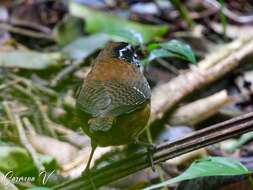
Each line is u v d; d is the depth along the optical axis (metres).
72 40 13.53
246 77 12.66
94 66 8.27
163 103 11.22
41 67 12.78
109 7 15.43
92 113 7.29
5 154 9.09
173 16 15.30
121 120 7.43
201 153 10.26
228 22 15.14
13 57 12.78
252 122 7.54
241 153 10.87
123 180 9.43
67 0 15.13
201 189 8.49
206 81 11.93
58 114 11.53
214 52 12.84
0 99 11.74
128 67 8.18
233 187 8.46
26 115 11.33
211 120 11.73
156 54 9.48
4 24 14.47
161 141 10.91
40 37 14.30
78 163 9.62
